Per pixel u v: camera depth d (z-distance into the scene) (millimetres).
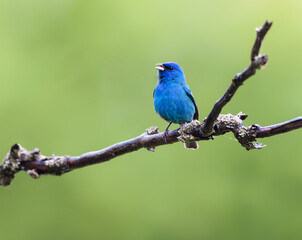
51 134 12281
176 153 12188
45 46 12914
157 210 11812
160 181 12023
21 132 12164
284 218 11328
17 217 11922
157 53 12945
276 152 11695
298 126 5102
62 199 12008
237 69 12375
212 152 12031
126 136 12414
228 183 11766
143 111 12711
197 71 12625
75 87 12750
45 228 11867
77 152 12266
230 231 11484
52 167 5711
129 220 11773
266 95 12102
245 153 11852
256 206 11539
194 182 11906
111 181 12133
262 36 3986
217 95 12305
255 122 11961
